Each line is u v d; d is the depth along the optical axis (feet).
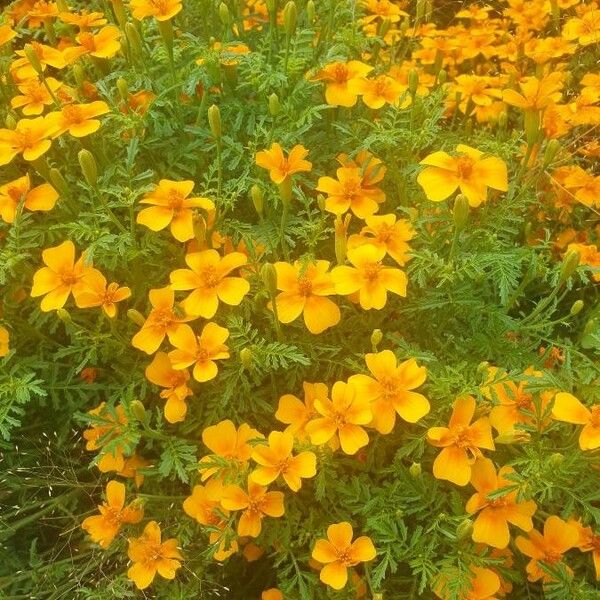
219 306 1.06
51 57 1.12
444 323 1.07
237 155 1.15
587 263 1.18
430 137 1.12
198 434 1.07
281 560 0.96
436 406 0.96
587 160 1.40
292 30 1.10
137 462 1.07
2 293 1.11
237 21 1.27
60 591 1.06
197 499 0.97
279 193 1.07
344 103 1.12
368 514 0.96
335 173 1.21
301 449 0.92
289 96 1.14
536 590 1.01
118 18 1.15
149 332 0.96
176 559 1.00
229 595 1.09
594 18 1.44
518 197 1.12
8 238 1.01
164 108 1.19
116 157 1.12
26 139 1.00
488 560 0.89
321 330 0.95
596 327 1.06
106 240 0.99
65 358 1.15
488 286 1.10
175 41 1.20
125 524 1.03
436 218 1.04
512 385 0.95
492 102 1.48
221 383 1.04
